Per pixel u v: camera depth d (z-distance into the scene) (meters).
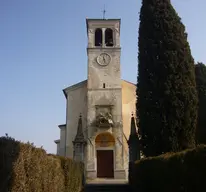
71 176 17.36
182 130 19.86
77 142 32.41
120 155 35.25
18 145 8.46
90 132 35.88
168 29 21.78
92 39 39.16
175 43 21.36
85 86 39.81
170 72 20.75
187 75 20.92
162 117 20.27
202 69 26.36
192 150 9.81
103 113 36.38
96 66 38.09
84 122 38.12
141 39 23.08
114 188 24.73
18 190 8.34
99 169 35.56
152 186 14.88
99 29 39.88
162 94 20.69
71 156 37.38
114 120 36.25
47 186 11.57
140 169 18.31
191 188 9.73
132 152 26.55
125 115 39.06
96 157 35.69
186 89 20.47
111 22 39.72
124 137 36.72
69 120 38.88
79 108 39.12
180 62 21.00
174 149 19.50
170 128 19.86
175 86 20.44
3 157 7.55
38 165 10.22
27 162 9.21
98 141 36.31
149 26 22.62
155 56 21.69
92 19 39.53
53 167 12.94
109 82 37.53
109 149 36.03
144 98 21.64
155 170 14.20
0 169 7.42
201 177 9.05
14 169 8.11
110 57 38.41
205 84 25.70
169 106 20.28
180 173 10.61
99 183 28.53
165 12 22.30
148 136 20.86
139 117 22.02
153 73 21.55
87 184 27.31
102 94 37.12
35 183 9.85
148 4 23.16
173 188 11.34
